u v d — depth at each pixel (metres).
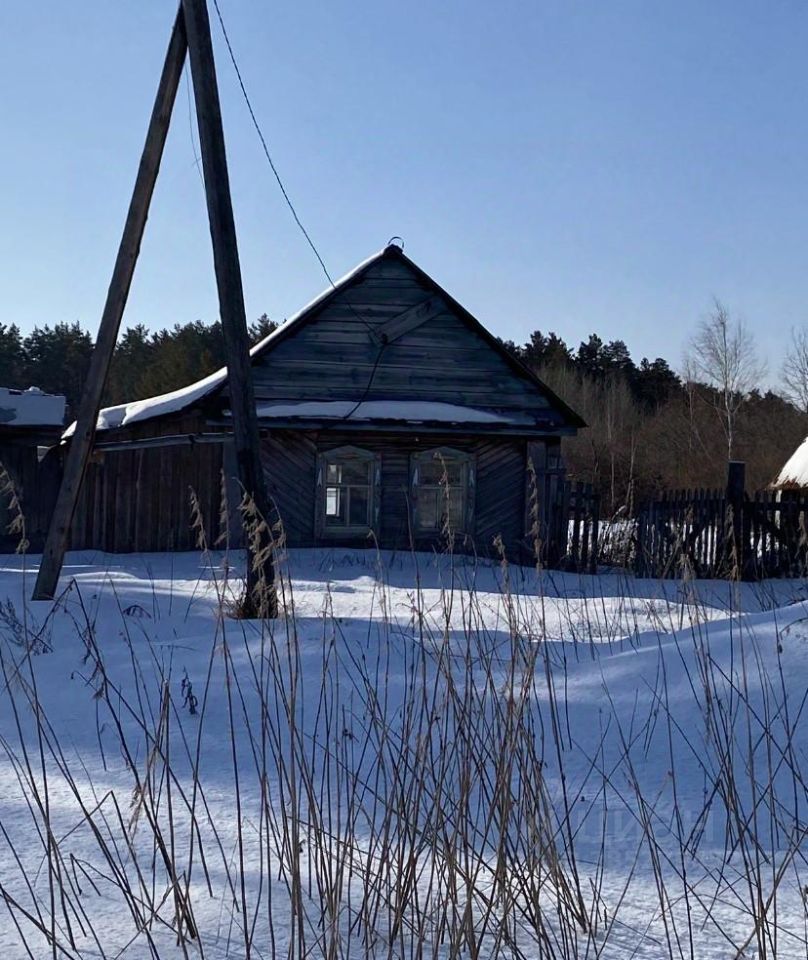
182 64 9.77
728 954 2.92
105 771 4.63
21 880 3.43
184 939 2.96
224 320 9.56
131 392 72.81
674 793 3.91
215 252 9.55
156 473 19.47
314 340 19.89
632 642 6.82
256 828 3.88
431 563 17.09
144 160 9.80
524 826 3.84
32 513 19.75
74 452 10.05
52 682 6.34
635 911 3.21
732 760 4.06
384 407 19.70
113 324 9.98
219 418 18.56
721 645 5.36
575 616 9.82
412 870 3.10
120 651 7.12
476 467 20.48
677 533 13.98
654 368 68.12
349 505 20.06
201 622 8.87
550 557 18.67
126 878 3.16
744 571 15.98
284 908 3.21
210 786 4.37
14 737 5.23
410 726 4.18
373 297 20.16
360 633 7.40
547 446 20.62
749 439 44.62
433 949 2.93
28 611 9.16
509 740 3.79
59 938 3.01
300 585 13.02
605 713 4.92
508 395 20.67
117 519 19.39
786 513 16.33
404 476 20.20
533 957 2.93
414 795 3.94
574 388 53.38
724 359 46.44
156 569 15.59
